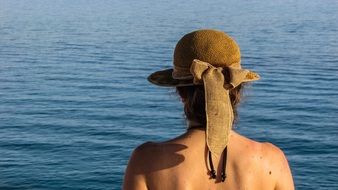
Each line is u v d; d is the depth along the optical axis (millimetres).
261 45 44438
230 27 57781
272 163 2133
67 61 38000
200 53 2045
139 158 2090
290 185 2158
